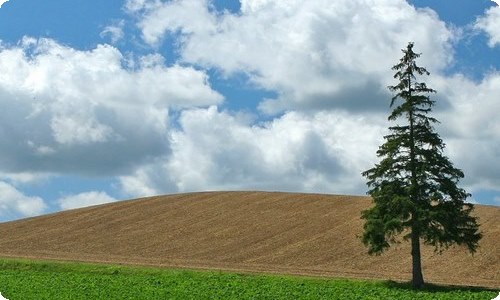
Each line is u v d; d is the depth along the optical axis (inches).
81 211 4089.6
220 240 3287.4
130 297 1477.6
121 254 3083.2
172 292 1558.8
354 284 1929.1
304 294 1558.8
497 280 2402.8
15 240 3444.9
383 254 2839.6
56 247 3262.8
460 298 1600.6
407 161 2034.9
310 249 3019.2
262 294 1544.0
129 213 3932.1
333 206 3703.3
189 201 4099.4
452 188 1991.9
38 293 1540.4
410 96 2054.6
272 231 3366.1
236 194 4178.2
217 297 1489.9
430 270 2571.4
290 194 4067.4
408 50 2064.5
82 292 1560.0
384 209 2030.0
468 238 2022.6
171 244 3270.2
